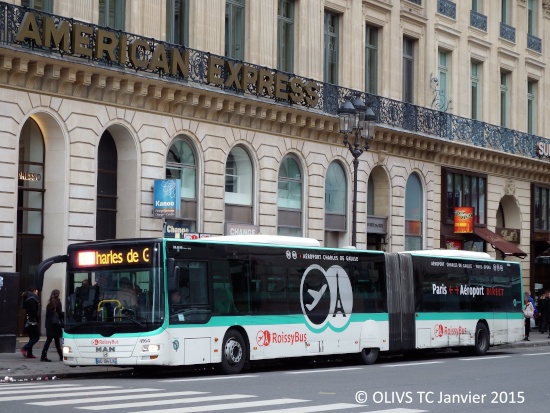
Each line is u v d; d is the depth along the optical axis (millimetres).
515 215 51031
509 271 34125
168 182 30297
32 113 27312
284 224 36219
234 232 33531
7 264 26547
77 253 22250
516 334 34094
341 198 39031
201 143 32500
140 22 30672
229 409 14758
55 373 22281
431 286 30062
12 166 26719
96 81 28594
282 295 24609
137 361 21219
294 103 35531
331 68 39062
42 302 28438
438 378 21766
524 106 51781
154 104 30812
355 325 26891
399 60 42312
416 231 43031
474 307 32000
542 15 53656
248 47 34875
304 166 36906
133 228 30219
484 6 48750
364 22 40406
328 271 26203
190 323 21969
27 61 26625
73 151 28391
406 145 41656
